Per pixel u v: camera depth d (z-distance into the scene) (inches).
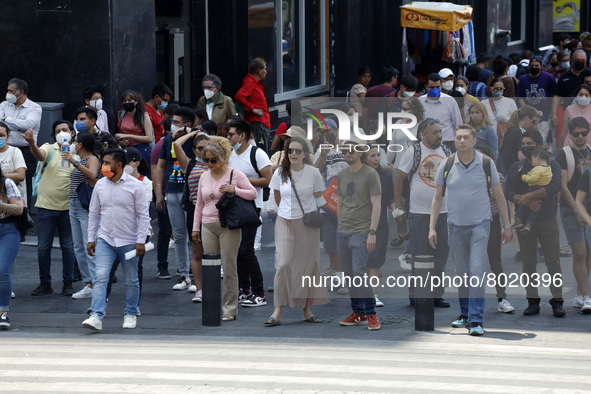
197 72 1982.0
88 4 1604.3
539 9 3585.1
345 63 2466.8
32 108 1541.6
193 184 1214.9
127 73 1646.2
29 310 1208.8
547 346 1004.6
